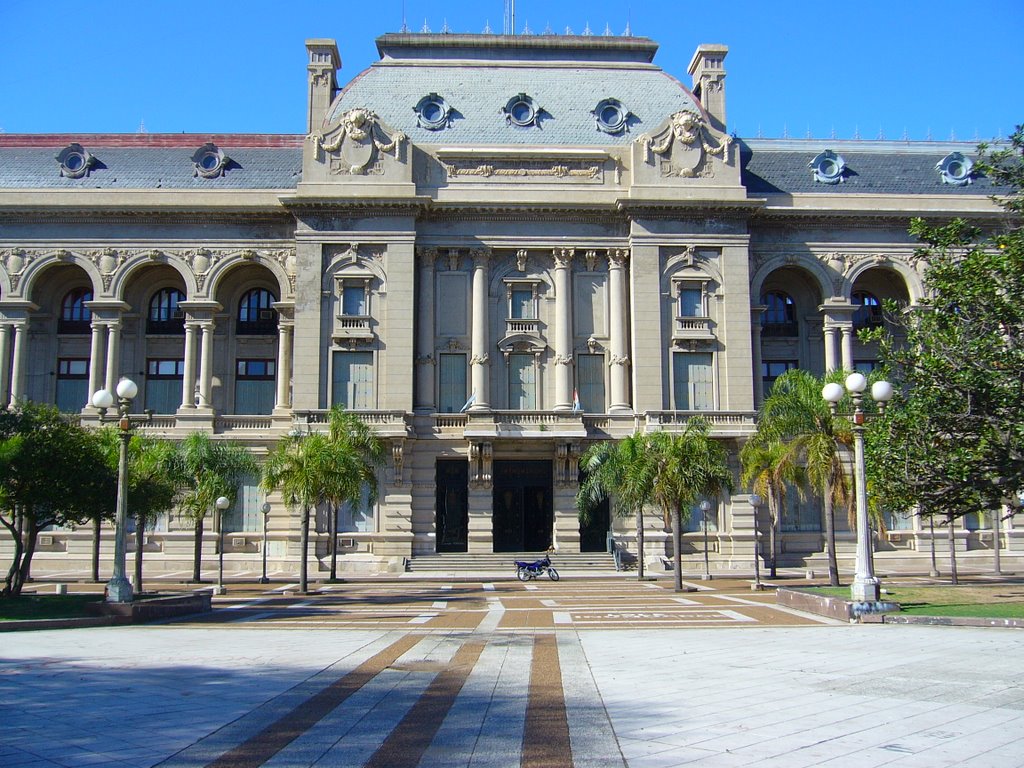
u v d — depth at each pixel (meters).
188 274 63.09
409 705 16.44
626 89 66.25
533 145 63.38
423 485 59.78
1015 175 35.69
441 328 62.19
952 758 12.59
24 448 34.56
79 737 14.06
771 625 29.20
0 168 65.50
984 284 33.66
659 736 13.92
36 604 32.91
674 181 62.06
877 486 37.34
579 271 63.16
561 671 19.98
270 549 59.59
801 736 13.83
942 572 55.62
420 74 66.06
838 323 64.00
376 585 49.59
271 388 65.56
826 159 66.75
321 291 60.44
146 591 43.06
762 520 60.66
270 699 17.00
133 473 42.12
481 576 54.28
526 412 59.66
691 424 47.41
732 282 61.62
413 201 60.38
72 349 65.81
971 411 33.91
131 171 65.19
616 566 57.41
